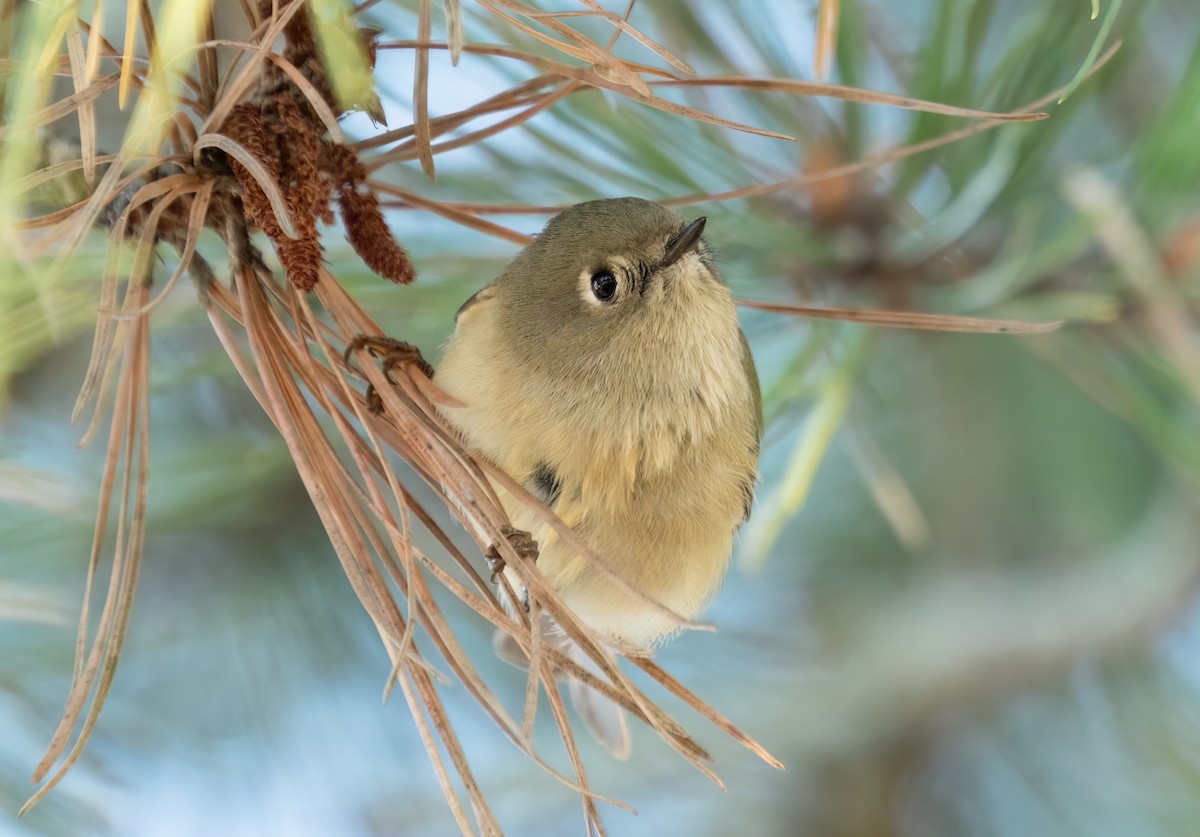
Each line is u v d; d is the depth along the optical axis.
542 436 2.61
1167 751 2.71
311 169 2.55
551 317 2.61
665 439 2.61
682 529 2.61
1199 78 2.61
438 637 2.55
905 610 2.73
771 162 2.63
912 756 2.73
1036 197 2.62
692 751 2.55
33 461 2.63
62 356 2.66
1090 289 2.63
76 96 2.54
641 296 2.61
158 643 2.67
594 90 2.61
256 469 2.65
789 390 2.62
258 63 2.54
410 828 2.70
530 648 2.55
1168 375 2.63
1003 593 2.73
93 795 2.63
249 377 2.56
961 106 2.61
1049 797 2.72
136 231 2.56
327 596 2.68
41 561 2.64
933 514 2.73
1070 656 2.72
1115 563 2.73
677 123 2.62
